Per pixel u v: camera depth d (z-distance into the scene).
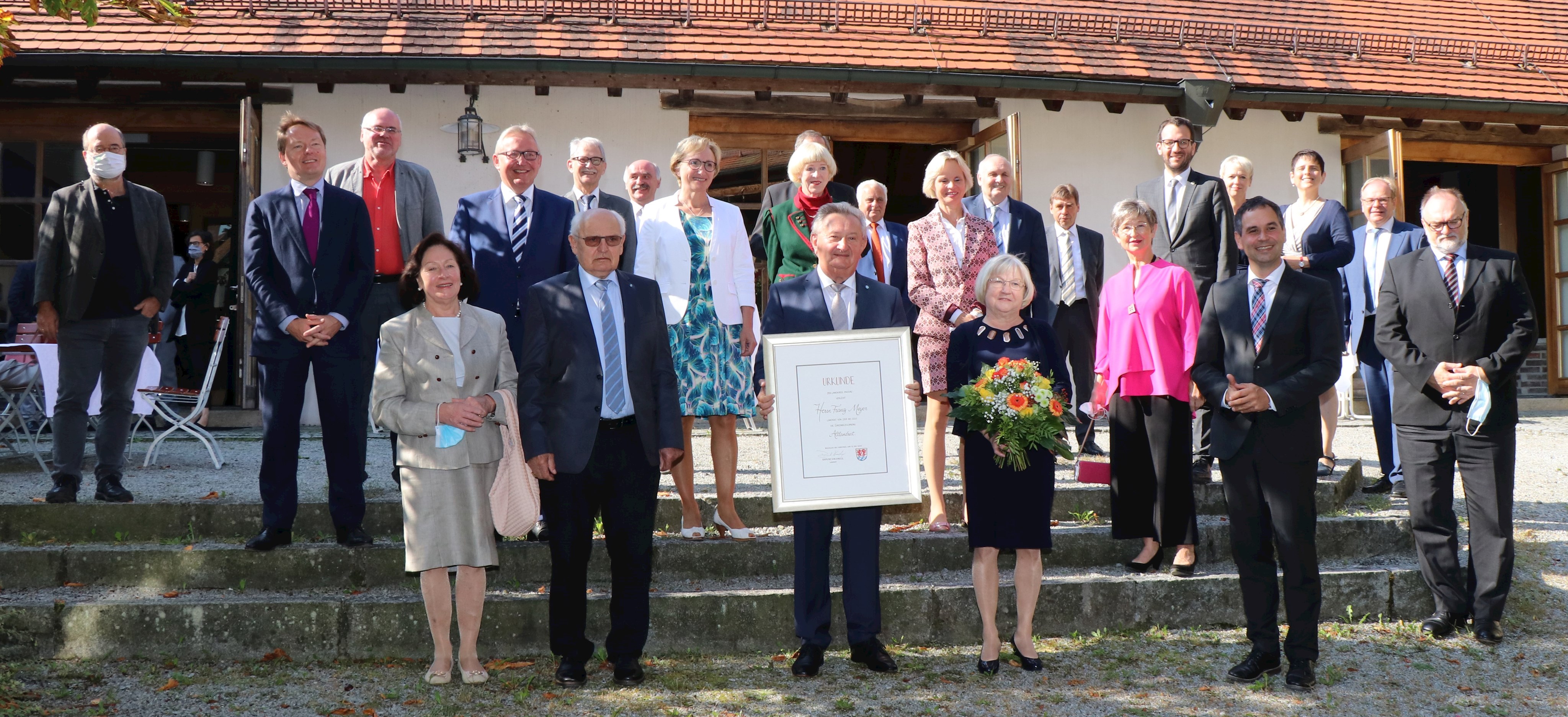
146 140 9.37
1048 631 4.71
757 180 9.65
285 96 8.92
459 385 4.02
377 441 7.47
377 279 4.91
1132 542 5.17
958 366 4.51
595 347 4.04
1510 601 4.93
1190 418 4.87
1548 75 10.56
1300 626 4.13
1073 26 9.96
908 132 9.94
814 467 4.19
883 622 4.63
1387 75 10.10
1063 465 6.31
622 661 4.11
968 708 3.90
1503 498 4.57
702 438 7.63
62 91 8.75
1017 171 8.91
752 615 4.54
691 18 9.42
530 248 4.84
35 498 5.15
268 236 4.67
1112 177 9.91
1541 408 10.94
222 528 4.99
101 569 4.66
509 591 4.70
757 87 9.08
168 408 6.39
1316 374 4.12
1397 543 5.30
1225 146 10.06
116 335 5.12
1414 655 4.45
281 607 4.37
